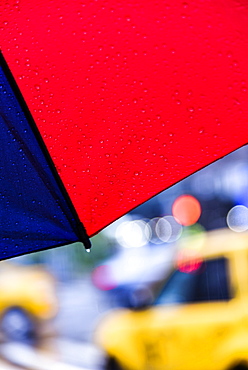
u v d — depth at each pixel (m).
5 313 11.94
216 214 20.70
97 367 9.01
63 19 2.03
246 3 1.95
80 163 2.18
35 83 2.10
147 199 2.22
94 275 15.93
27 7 2.02
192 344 6.59
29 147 2.17
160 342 6.80
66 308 15.58
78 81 2.10
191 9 1.98
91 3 2.01
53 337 11.91
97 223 2.27
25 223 2.28
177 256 7.55
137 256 14.69
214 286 6.81
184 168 2.17
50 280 12.37
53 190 2.21
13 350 10.65
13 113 2.14
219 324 6.49
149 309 7.10
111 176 2.19
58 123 2.14
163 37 2.03
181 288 7.05
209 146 2.14
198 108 2.09
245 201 20.03
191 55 2.03
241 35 1.98
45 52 2.06
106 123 2.14
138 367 6.92
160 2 1.99
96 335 11.28
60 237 2.30
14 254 2.32
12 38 2.04
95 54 2.07
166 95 2.09
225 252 6.89
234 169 20.28
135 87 2.09
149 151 2.16
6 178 2.21
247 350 6.31
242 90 2.05
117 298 11.22
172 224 25.59
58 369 8.97
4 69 2.06
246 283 6.64
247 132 2.11
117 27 2.03
